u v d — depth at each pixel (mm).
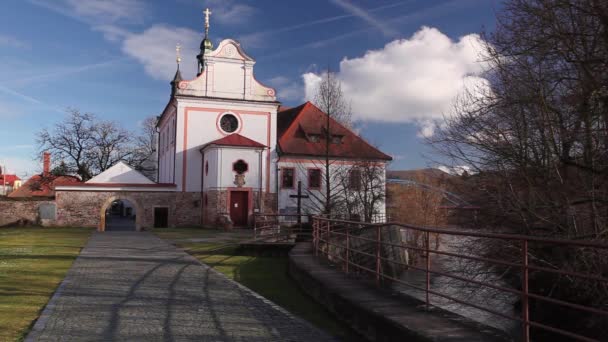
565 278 8500
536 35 10367
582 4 9188
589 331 7855
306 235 20375
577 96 9555
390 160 40312
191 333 6871
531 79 10508
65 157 52156
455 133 11969
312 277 9914
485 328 5824
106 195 36531
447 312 6617
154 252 18594
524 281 5039
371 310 6762
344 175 34031
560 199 9734
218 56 39094
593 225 9016
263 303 9102
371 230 15227
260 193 36781
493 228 10992
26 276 11758
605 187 9086
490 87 11641
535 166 10562
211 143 36062
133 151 58031
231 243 22844
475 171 11727
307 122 43188
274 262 16391
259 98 39688
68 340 6348
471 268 11438
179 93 38188
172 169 39750
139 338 6527
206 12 48469
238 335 6832
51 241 23000
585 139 9438
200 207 38188
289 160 39938
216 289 10562
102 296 9422
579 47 9523
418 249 7215
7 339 6297
